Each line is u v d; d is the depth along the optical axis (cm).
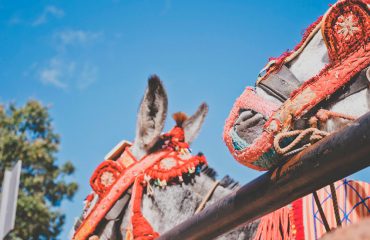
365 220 142
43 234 1434
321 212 307
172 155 523
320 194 394
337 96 297
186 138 564
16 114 1562
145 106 539
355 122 254
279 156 296
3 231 571
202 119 569
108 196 514
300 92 304
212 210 334
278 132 303
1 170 1478
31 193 1495
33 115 1570
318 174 269
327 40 301
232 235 460
